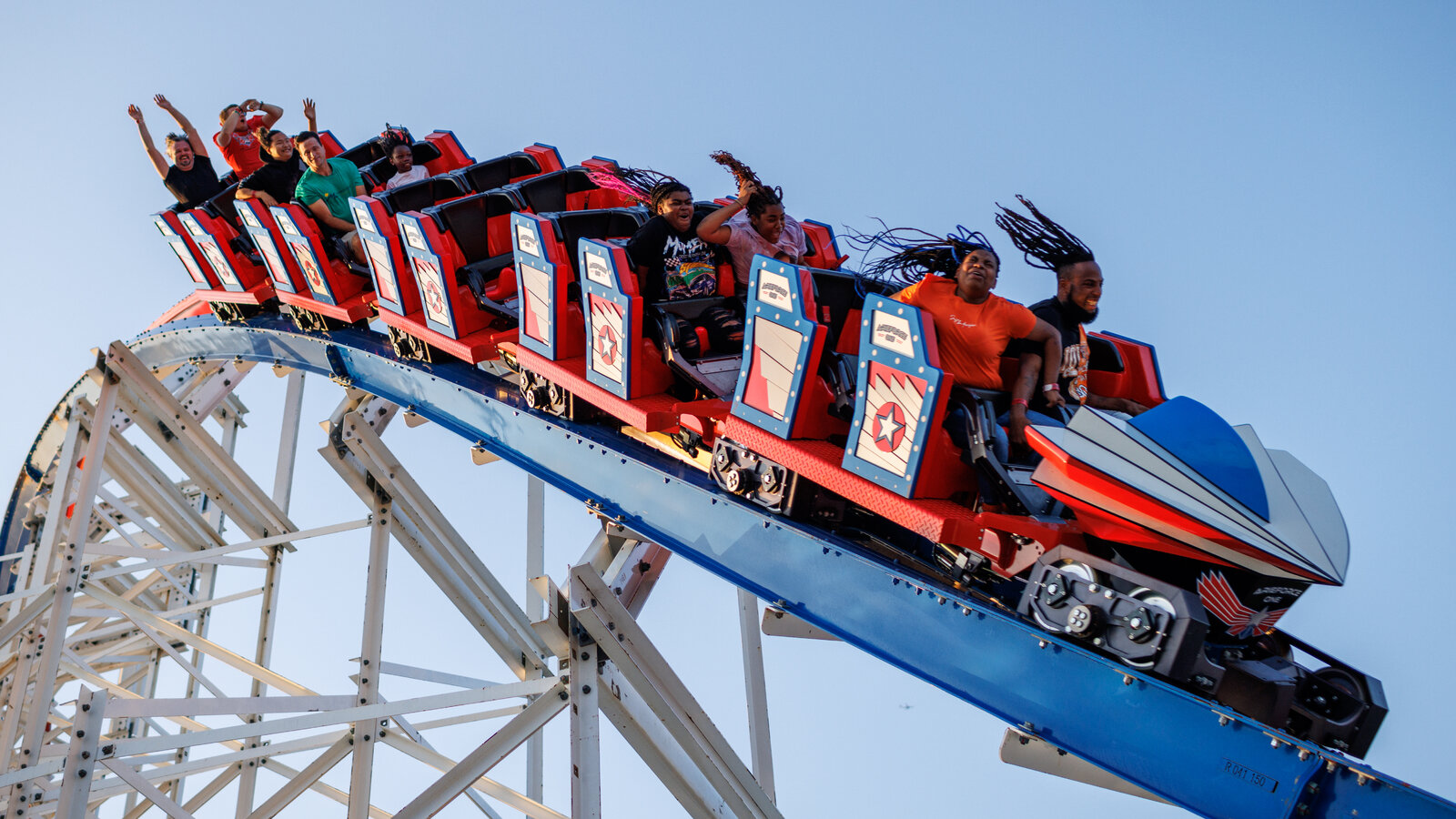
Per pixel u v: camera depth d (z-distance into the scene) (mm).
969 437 5352
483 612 9297
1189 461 4387
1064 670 4598
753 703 8477
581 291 7113
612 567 7598
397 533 8867
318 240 9820
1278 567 4137
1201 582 4422
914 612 5207
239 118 12898
